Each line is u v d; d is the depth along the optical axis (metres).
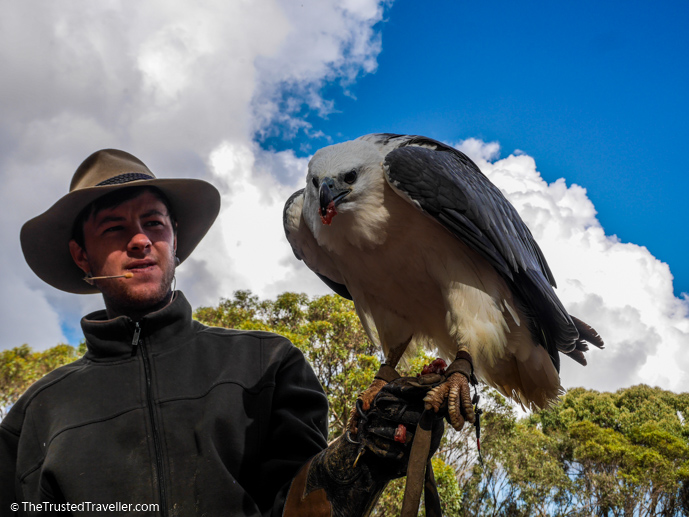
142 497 0.80
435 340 1.19
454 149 1.22
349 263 1.11
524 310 1.07
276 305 5.14
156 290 0.95
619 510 6.48
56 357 3.92
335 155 1.06
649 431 7.17
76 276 1.12
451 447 5.65
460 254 1.01
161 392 0.88
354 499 0.78
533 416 7.82
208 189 1.06
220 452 0.84
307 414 0.92
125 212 0.95
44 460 0.84
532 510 6.44
